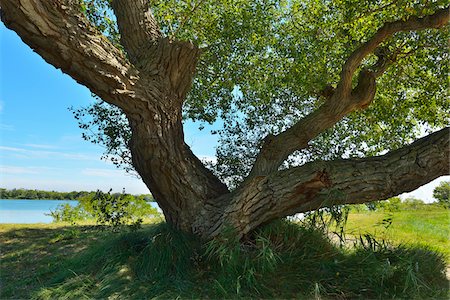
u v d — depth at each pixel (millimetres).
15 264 4660
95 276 3771
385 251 4176
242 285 3443
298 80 6051
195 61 4328
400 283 3619
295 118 6754
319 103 6750
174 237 4043
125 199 5645
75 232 6234
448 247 5727
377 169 3971
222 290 3318
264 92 6676
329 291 3471
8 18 3203
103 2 6117
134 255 4062
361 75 5027
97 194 5523
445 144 3797
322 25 5891
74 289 3502
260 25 6434
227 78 6680
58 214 8844
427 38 5590
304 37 6238
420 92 6602
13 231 6613
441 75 5727
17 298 3549
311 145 6215
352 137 6758
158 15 6547
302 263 3803
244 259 3707
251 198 4141
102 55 3594
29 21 3168
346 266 3793
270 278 3576
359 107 5055
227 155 6379
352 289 3488
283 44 6504
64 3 3361
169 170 4184
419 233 6773
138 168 4422
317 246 4078
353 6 4852
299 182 4059
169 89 4195
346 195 3955
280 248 4051
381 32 4652
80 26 3477
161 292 3328
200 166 4688
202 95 6785
